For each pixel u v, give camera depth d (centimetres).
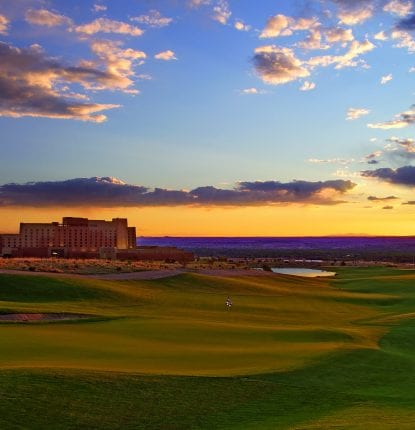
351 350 3541
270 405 2327
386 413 2250
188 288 8750
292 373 2844
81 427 1927
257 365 2953
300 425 2038
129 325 4331
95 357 2870
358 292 10600
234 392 2444
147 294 7525
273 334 4175
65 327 4144
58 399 2109
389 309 7919
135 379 2436
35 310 4944
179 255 18338
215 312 6319
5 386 2148
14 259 12544
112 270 10088
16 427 1855
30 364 2538
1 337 3397
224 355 3181
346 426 1994
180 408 2192
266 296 8669
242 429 2002
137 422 2025
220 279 9856
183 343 3553
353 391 2672
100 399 2173
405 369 3192
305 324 5525
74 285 7112
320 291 10288
